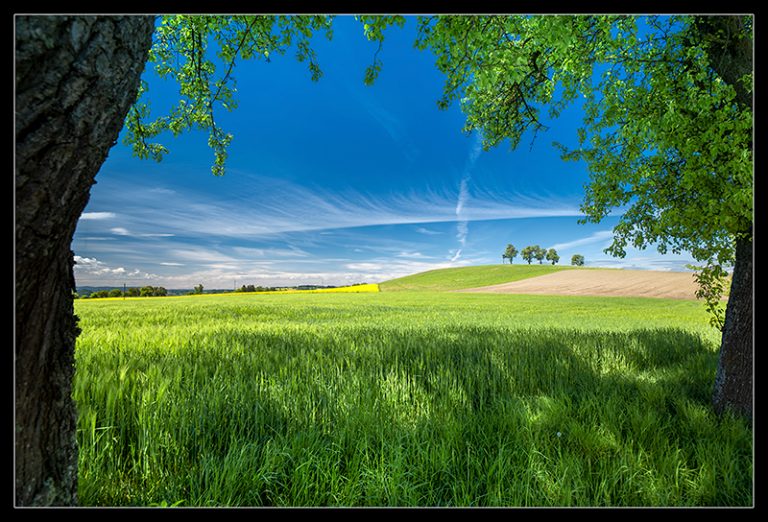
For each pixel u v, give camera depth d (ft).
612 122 13.16
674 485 8.44
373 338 25.67
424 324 41.42
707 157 10.98
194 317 49.08
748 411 12.14
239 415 10.93
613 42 11.80
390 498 7.81
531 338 26.50
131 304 92.63
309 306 81.30
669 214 12.46
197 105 18.31
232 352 19.79
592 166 14.64
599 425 11.30
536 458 9.27
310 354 18.93
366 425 10.52
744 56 11.55
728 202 10.05
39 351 4.68
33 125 4.00
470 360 18.76
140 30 5.01
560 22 8.77
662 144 11.39
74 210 4.72
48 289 4.72
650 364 20.88
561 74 14.98
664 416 12.66
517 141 20.29
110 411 10.30
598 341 25.57
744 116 9.98
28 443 4.60
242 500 7.79
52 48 4.05
